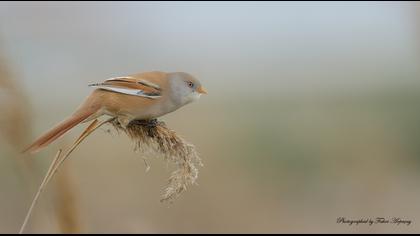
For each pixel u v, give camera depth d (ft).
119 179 45.29
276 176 50.39
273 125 54.70
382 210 46.80
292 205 48.26
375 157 52.47
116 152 47.34
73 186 23.94
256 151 51.62
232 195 47.70
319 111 58.44
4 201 37.68
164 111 26.35
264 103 59.36
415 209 46.09
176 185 23.47
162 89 26.16
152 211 44.39
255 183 49.11
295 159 52.16
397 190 49.29
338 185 49.96
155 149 24.14
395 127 55.26
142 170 46.21
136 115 24.79
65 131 23.75
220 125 54.49
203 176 48.49
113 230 41.57
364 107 59.41
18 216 37.35
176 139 23.86
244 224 45.55
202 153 50.24
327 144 53.47
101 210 42.96
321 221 45.83
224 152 50.93
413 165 51.98
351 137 54.75
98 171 45.57
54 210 23.48
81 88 50.75
